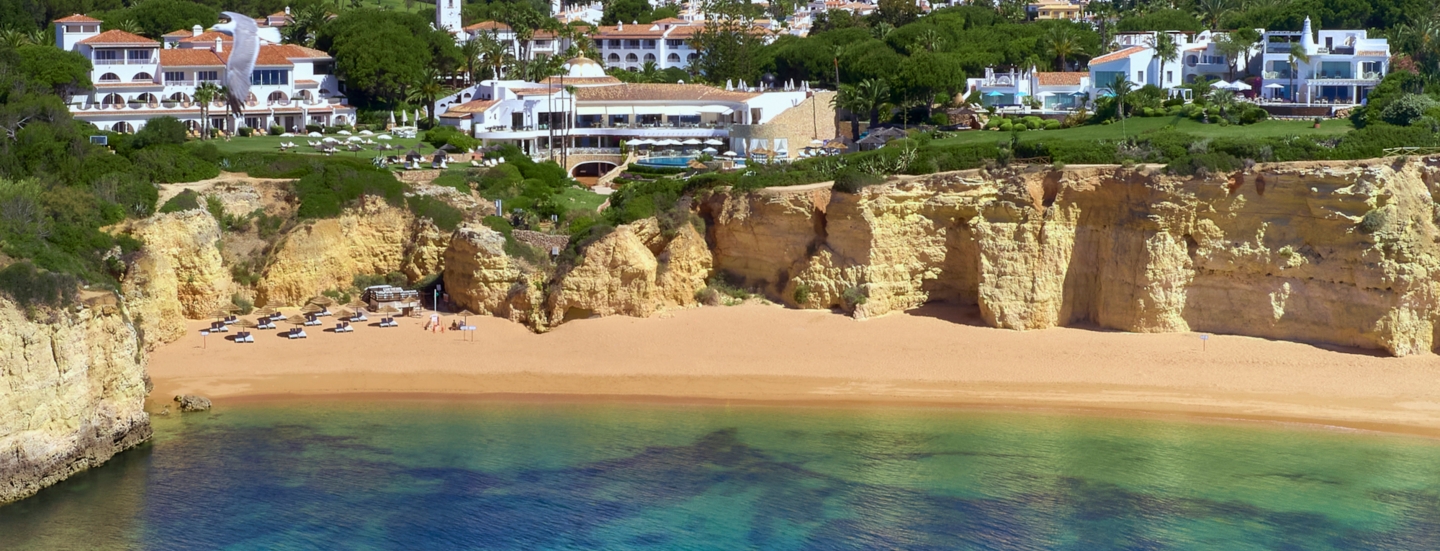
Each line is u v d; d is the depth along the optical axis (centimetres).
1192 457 6950
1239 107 12475
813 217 9181
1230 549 5897
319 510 6338
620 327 8906
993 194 8938
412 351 8638
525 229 9900
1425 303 8062
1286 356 8169
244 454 7006
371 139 13350
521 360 8531
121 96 14225
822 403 7869
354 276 9762
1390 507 6316
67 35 15100
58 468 6419
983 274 8812
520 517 6300
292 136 13362
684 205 9494
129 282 8419
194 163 9944
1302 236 8375
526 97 14462
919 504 6397
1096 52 17100
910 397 7944
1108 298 8725
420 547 6000
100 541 5966
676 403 7894
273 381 8194
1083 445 7144
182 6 18300
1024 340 8581
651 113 14925
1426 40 14675
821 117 14975
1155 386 7969
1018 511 6312
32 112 10200
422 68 16262
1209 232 8538
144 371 7456
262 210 9675
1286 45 14512
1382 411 7538
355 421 7562
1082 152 9388
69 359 6456
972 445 7162
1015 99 15175
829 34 18650
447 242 9738
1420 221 8169
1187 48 15388
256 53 12194
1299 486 6569
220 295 9169
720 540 6038
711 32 19850
